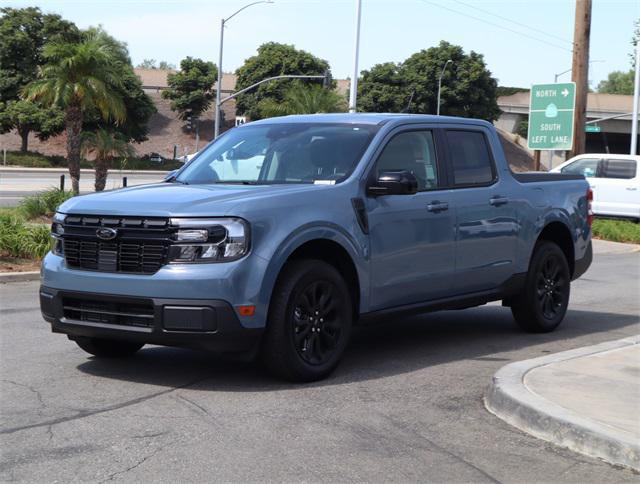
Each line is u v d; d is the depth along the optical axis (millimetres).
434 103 86312
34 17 74375
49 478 4449
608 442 4953
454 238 7746
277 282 6320
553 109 23891
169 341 6059
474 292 8102
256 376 6734
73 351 7605
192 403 5918
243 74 89562
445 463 4848
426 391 6441
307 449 5000
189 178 7527
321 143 7348
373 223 6977
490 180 8305
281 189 6629
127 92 75062
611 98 93812
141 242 6141
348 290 6898
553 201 9039
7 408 5734
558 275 9172
